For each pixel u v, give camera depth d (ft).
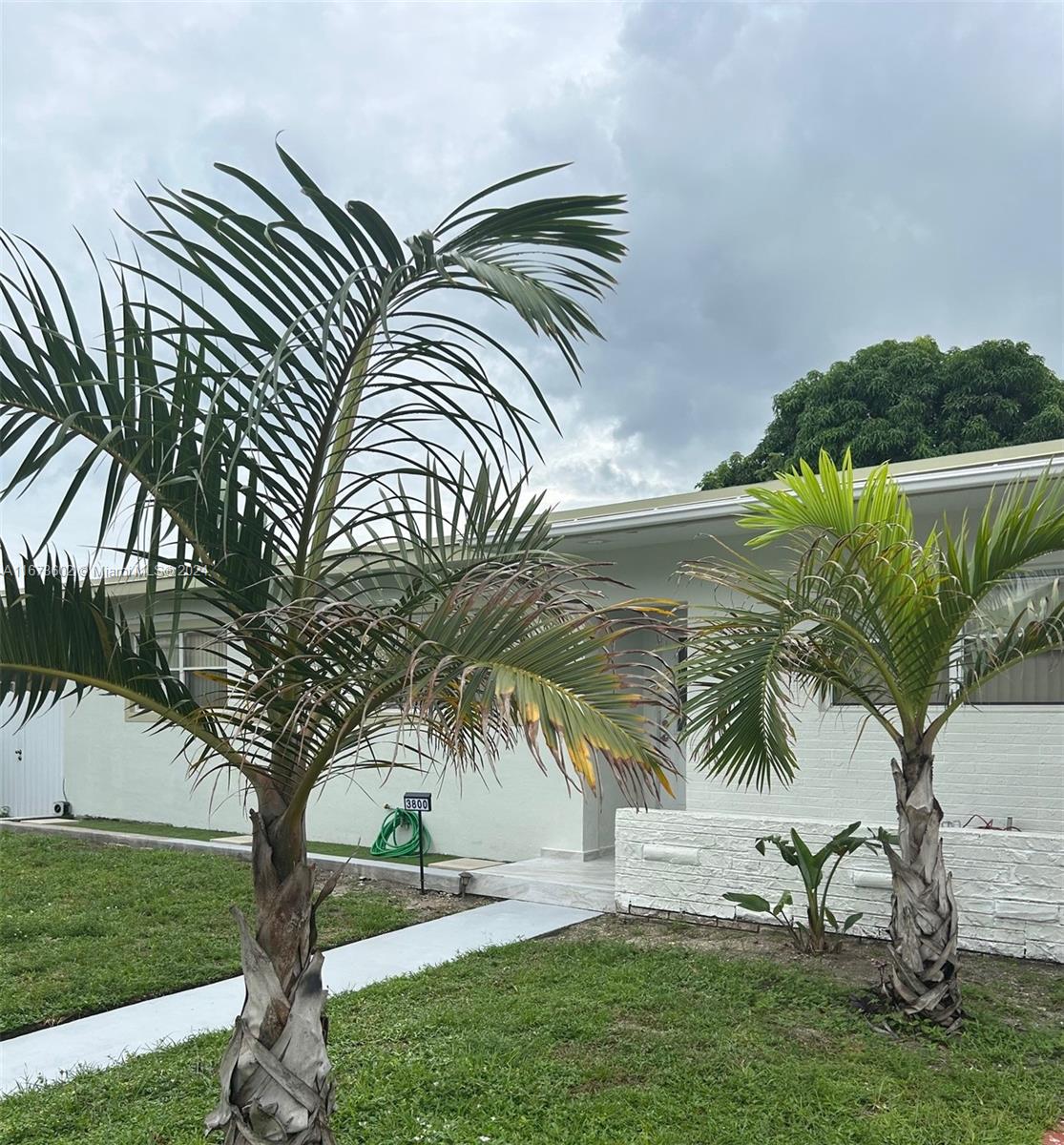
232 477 10.53
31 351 10.52
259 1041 10.35
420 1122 13.60
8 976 21.21
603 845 33.42
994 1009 18.56
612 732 7.88
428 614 11.19
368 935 24.98
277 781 11.14
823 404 70.13
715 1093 14.52
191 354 10.92
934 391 66.69
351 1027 17.56
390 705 10.61
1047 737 25.11
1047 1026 17.71
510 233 11.70
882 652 17.66
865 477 24.06
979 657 18.01
